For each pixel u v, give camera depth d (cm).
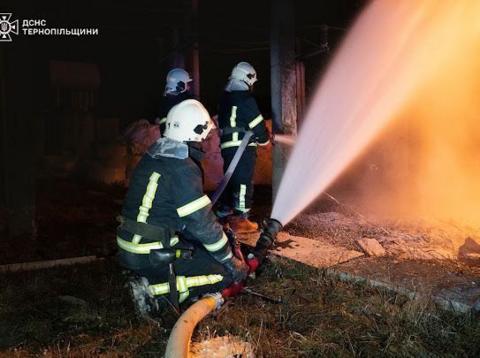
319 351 295
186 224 324
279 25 544
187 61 723
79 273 438
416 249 441
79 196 785
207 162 838
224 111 506
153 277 335
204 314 319
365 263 409
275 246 457
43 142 923
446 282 362
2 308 364
